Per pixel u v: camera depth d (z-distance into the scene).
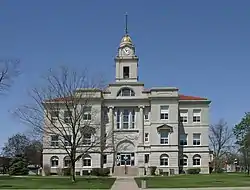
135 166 95.19
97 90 89.00
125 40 102.12
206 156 98.06
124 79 100.44
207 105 99.75
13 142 145.12
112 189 48.25
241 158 126.75
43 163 95.06
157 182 60.41
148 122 98.19
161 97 97.00
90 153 93.06
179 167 96.56
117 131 97.44
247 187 49.59
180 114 99.56
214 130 131.12
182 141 98.81
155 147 96.12
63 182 60.44
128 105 98.06
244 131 92.81
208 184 55.16
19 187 50.31
